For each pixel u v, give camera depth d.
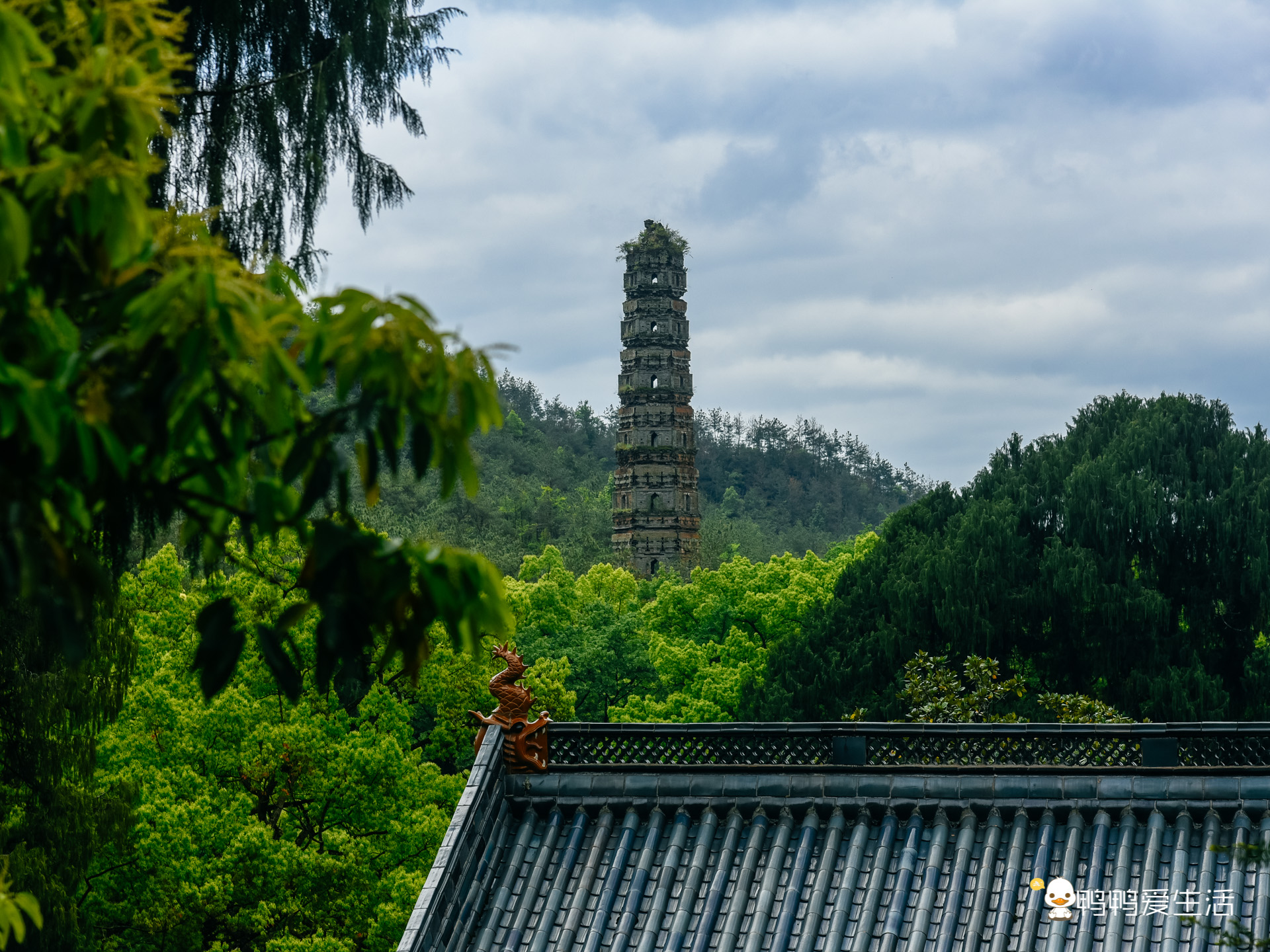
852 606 44.84
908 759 13.67
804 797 13.62
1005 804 13.17
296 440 4.15
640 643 58.44
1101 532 42.03
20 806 19.36
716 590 60.16
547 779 14.28
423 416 4.13
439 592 4.15
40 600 3.74
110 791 21.81
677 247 86.44
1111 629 40.72
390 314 4.06
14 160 3.72
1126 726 13.22
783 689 43.09
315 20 13.95
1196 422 44.75
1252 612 41.59
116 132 3.90
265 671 30.31
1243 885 12.15
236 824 26.12
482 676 35.97
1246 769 12.77
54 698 17.95
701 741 14.16
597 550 128.50
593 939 12.86
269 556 30.31
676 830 13.74
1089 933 11.99
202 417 4.10
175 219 4.42
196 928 25.14
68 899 18.72
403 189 14.41
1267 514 40.84
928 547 44.31
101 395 3.86
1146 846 12.65
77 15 4.23
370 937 27.25
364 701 32.31
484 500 137.88
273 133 13.51
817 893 12.82
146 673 30.83
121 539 8.22
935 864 12.91
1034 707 38.88
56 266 4.05
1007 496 45.16
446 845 13.32
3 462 3.81
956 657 41.50
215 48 13.34
